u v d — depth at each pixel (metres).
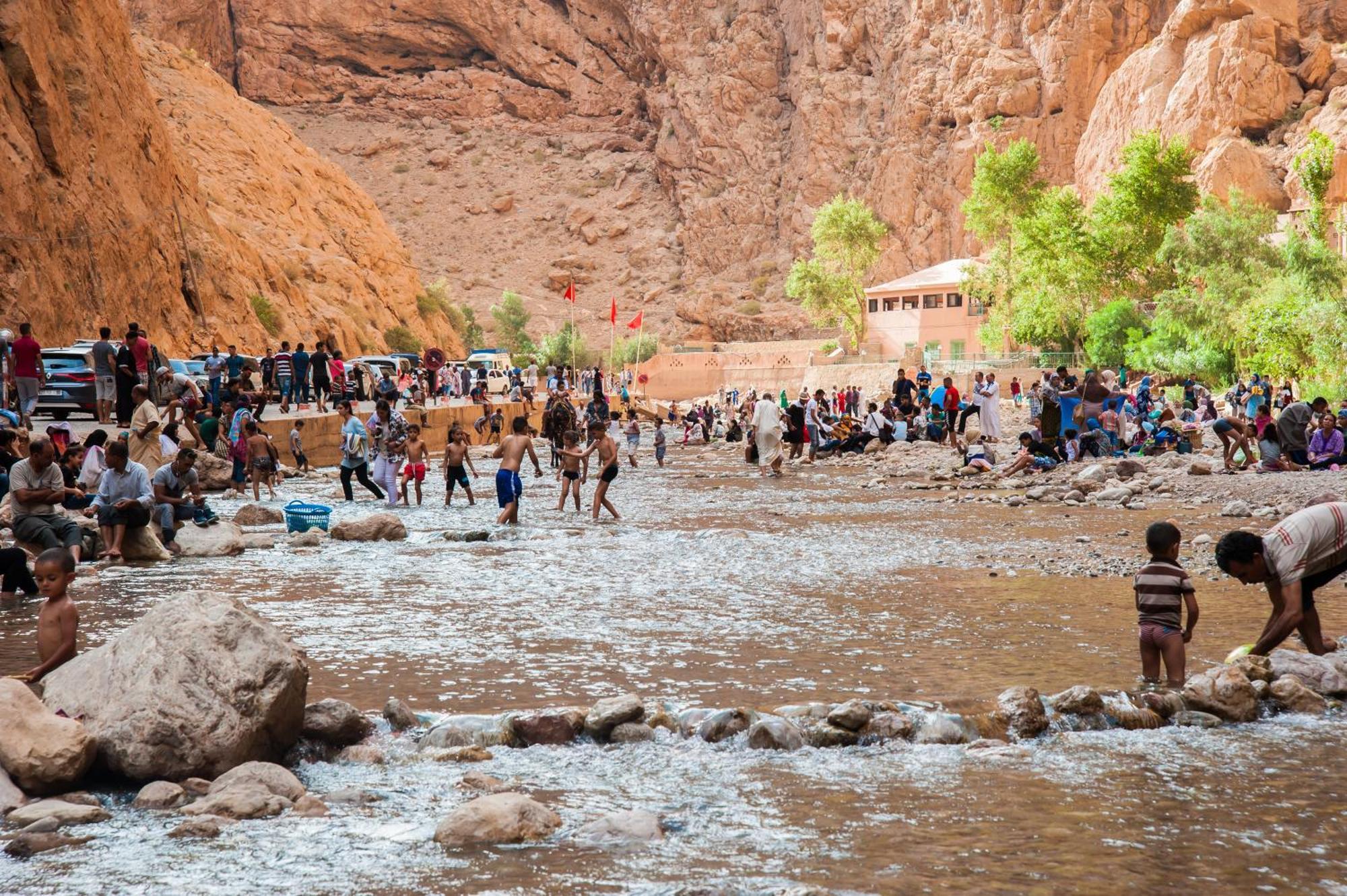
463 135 141.25
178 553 13.30
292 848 4.56
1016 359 64.88
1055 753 5.76
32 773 5.10
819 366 82.50
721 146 121.75
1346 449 20.73
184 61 79.00
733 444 43.50
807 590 10.46
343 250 78.94
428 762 5.70
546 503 20.41
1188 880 4.12
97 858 4.46
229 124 75.56
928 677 6.98
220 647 5.62
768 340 107.44
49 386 26.70
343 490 22.73
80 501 15.08
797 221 113.00
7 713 5.20
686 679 7.02
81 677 5.65
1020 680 6.86
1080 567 11.48
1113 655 7.55
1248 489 18.11
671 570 11.89
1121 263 59.72
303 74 142.75
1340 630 8.25
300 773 5.60
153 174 48.97
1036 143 97.88
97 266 41.62
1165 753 5.74
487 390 55.03
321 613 9.45
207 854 4.50
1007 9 101.56
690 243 120.81
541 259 127.75
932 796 5.08
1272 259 48.81
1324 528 7.05
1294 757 5.65
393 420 20.34
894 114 108.06
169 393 24.73
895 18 111.12
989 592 10.19
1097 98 90.19
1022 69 98.94
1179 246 50.47
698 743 5.92
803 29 118.31
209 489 22.88
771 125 120.62
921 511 17.75
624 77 139.38
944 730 5.95
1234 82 76.44
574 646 8.04
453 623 8.97
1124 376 41.22
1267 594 9.73
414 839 4.65
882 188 105.69
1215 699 6.36
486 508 19.66
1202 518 15.40
